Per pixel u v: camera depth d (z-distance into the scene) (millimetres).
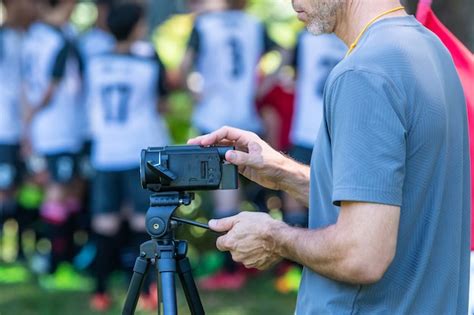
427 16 5168
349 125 3779
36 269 12125
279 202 11883
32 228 12719
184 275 4316
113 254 10547
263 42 11109
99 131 10484
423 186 3887
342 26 4145
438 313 3957
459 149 4094
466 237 4199
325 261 3834
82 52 11562
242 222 4094
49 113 11586
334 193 3789
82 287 11688
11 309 10461
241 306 10453
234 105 11055
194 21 11039
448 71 4090
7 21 12055
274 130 11312
